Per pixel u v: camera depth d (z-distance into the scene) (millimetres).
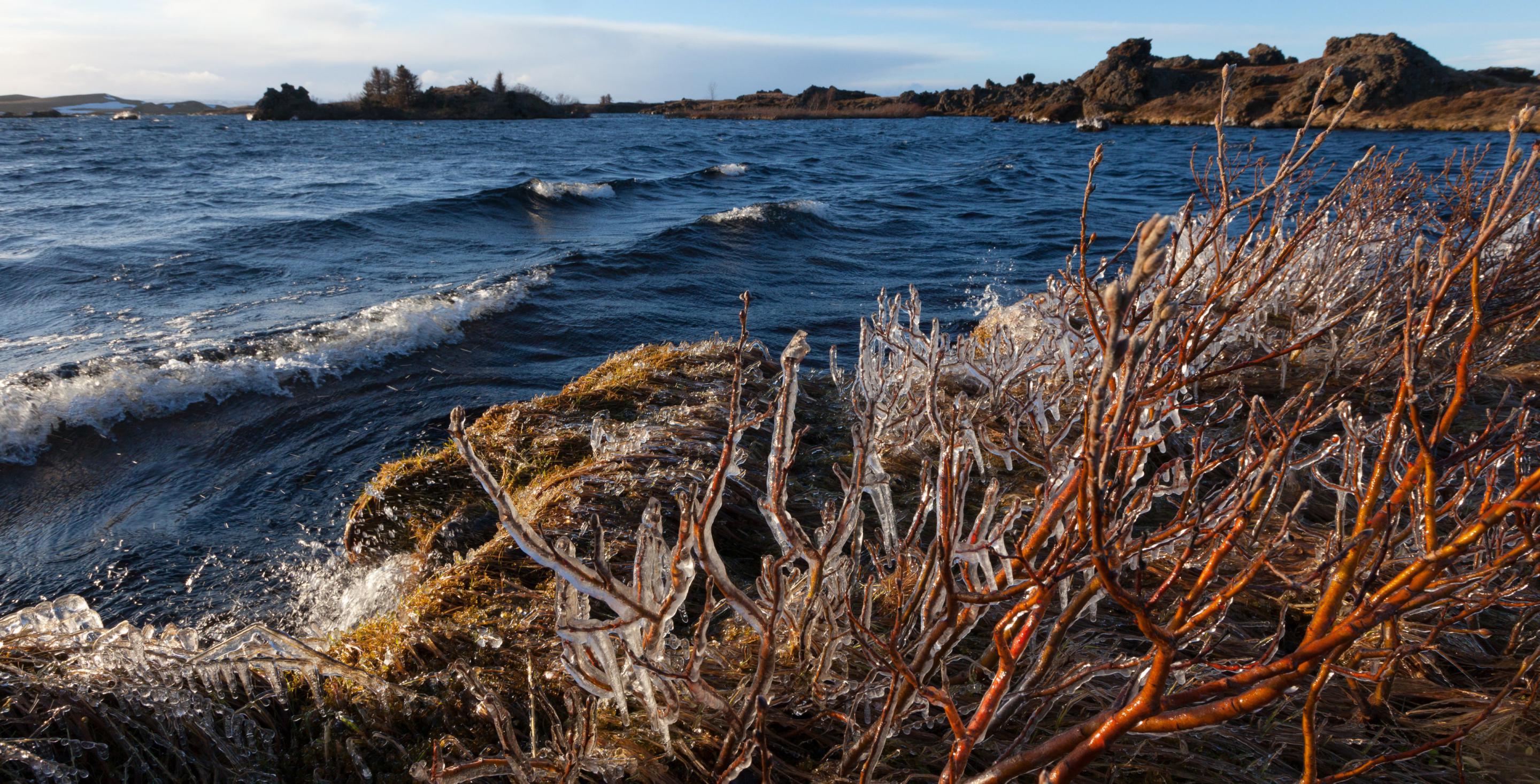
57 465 5438
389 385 7004
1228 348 4477
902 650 1858
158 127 71125
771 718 2088
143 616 3904
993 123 86938
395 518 4223
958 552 1558
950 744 1973
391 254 12922
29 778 1972
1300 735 2041
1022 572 1681
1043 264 12750
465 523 3775
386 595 3775
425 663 2424
